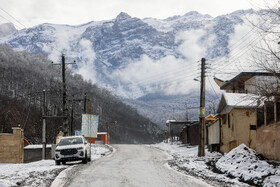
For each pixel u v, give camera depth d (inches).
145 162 1032.8
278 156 724.0
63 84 1417.3
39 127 2341.3
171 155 1528.1
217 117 1315.2
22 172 673.6
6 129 2374.5
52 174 658.2
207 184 559.2
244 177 614.2
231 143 1160.8
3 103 2645.2
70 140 1008.2
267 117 778.8
